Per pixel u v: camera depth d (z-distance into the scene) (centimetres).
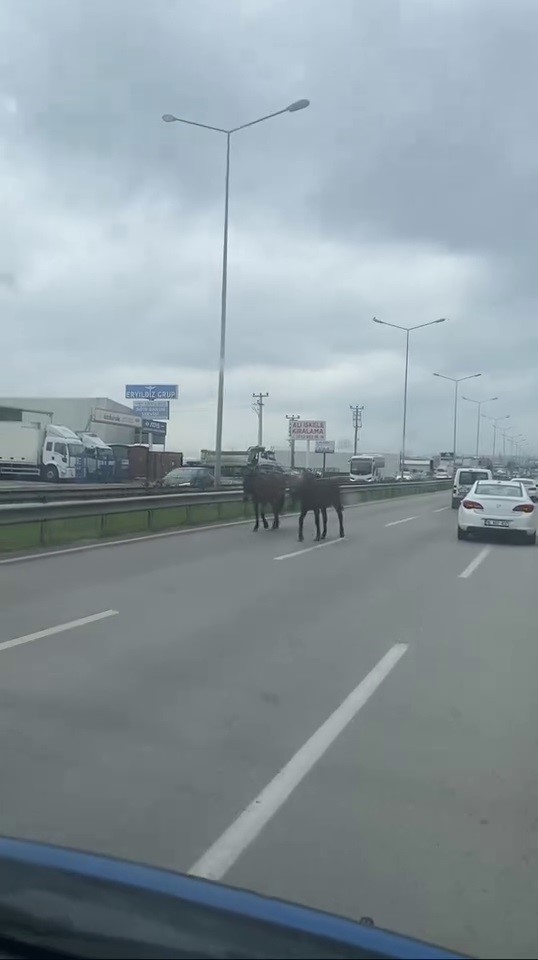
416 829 450
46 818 453
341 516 2162
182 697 691
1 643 870
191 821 452
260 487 2252
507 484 2267
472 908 370
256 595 1208
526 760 561
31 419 5034
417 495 5631
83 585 1260
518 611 1135
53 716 634
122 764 537
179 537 2052
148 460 5478
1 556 1577
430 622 1041
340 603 1162
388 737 602
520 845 433
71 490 2725
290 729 615
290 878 392
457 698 707
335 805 479
